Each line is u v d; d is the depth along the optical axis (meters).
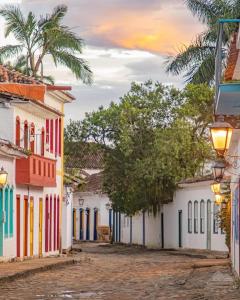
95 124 62.50
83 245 73.50
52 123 48.50
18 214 40.44
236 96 17.30
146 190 59.97
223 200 40.03
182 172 56.16
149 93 60.06
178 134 55.44
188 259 44.28
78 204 88.44
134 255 51.88
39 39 52.69
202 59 42.47
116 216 79.69
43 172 42.91
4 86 41.22
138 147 59.53
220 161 24.45
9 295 23.02
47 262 37.22
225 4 41.53
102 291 24.31
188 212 55.38
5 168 37.81
